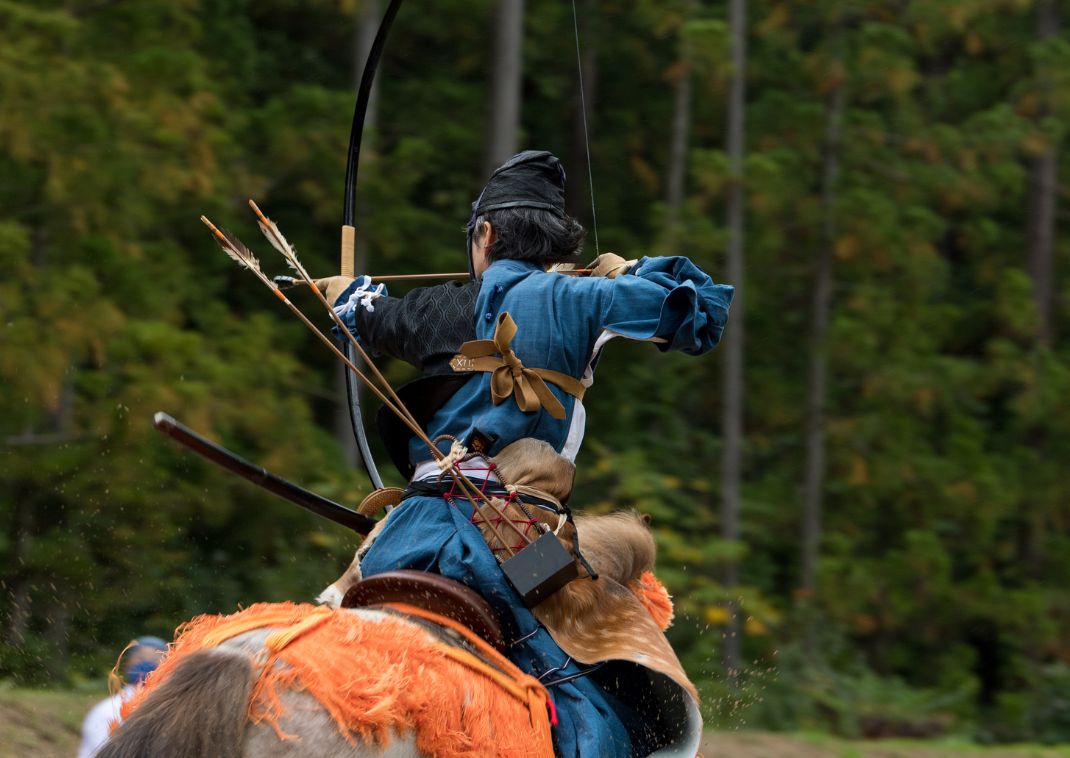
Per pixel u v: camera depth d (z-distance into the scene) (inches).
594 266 342.0
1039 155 1782.7
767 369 1732.3
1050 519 1850.4
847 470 1686.8
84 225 1122.0
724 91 1593.3
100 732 564.1
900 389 1657.2
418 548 299.6
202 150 1191.6
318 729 243.9
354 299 343.6
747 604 1445.6
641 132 1691.7
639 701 311.0
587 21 1632.6
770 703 1371.8
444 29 1537.9
